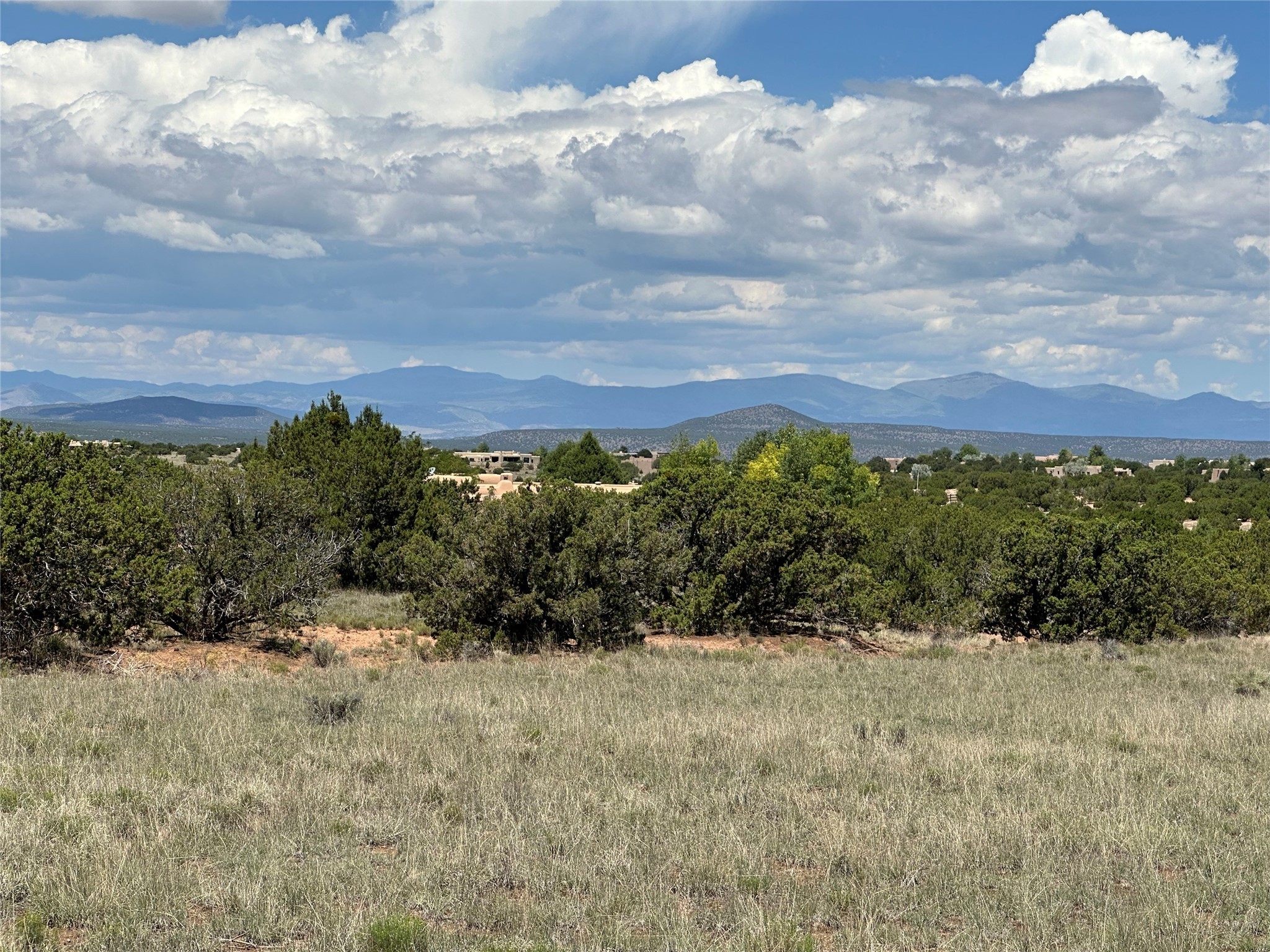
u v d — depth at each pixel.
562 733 13.16
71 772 10.17
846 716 15.32
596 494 26.83
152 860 7.74
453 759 11.34
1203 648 27.92
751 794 10.36
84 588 19.17
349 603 30.42
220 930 6.67
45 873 7.39
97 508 19.38
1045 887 7.88
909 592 32.72
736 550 27.19
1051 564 29.84
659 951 6.56
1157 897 7.69
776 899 7.55
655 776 11.07
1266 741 13.77
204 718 13.27
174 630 22.75
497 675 19.25
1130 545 30.14
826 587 27.47
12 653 19.08
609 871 7.91
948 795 10.61
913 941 6.91
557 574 23.48
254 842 8.43
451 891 7.41
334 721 13.53
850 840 8.77
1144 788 11.03
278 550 23.33
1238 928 7.27
